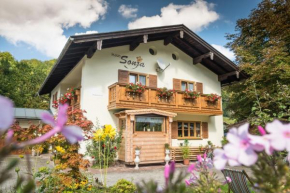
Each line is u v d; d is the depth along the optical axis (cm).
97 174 796
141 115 1048
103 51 1128
